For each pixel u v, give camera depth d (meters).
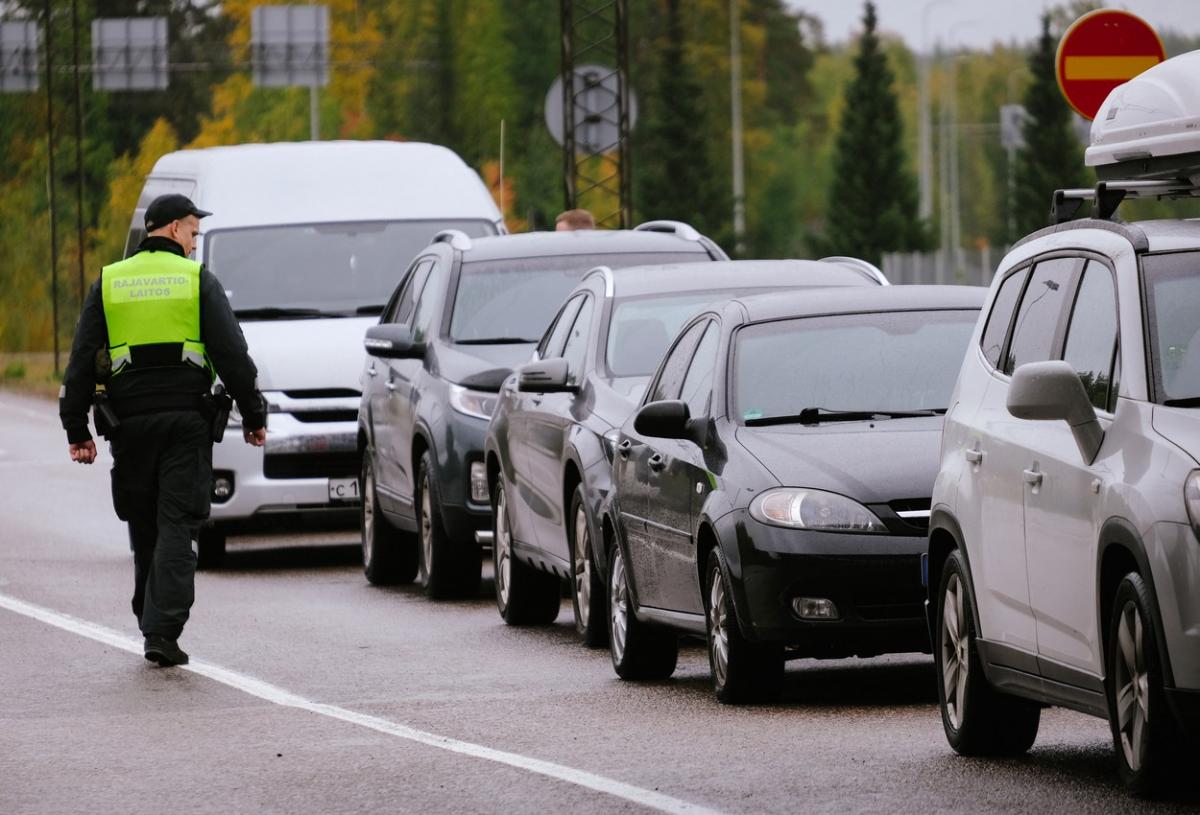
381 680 31.78
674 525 29.77
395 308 48.44
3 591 44.53
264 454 48.91
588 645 35.34
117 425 33.56
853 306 31.30
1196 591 18.61
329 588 45.56
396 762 24.33
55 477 72.62
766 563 27.28
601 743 25.38
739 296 35.97
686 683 31.06
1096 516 20.12
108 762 24.95
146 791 23.05
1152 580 19.00
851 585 27.11
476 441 42.09
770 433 29.03
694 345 32.06
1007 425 22.70
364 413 47.50
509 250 45.34
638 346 36.12
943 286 32.16
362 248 52.97
